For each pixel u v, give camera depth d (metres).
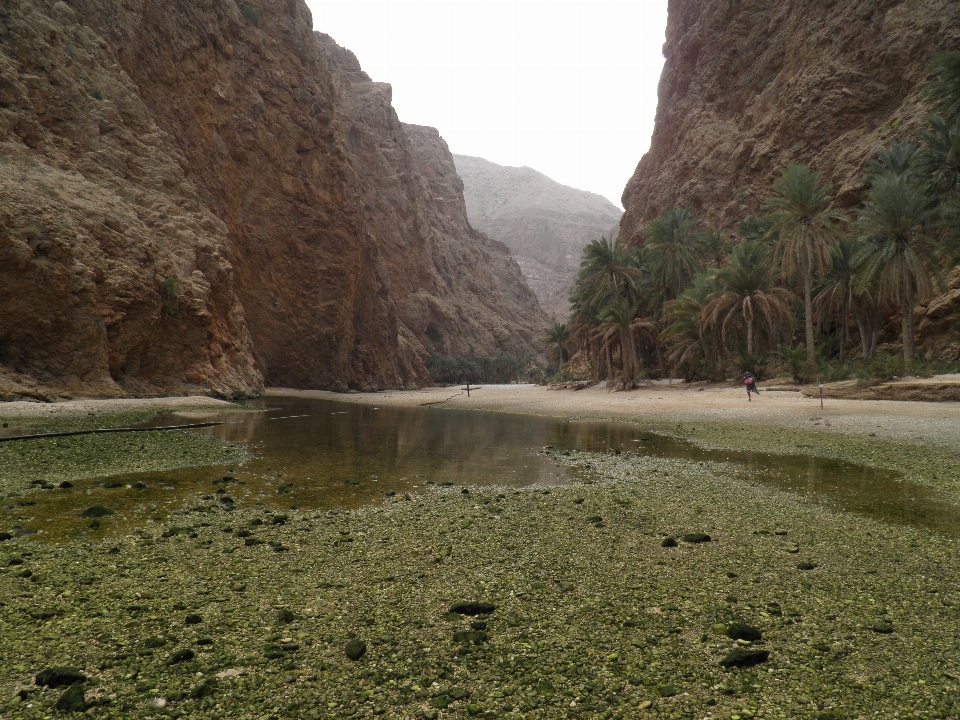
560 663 4.20
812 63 70.12
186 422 25.77
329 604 5.36
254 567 6.43
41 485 10.98
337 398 62.78
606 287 57.31
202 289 46.47
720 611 5.14
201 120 63.41
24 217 33.00
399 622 4.96
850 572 6.16
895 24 60.94
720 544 7.34
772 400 32.03
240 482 11.88
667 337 53.91
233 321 54.66
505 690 3.84
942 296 40.81
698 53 102.38
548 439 20.86
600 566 6.48
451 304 163.75
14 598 5.39
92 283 35.03
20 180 34.97
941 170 33.97
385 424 27.97
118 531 7.93
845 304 45.59
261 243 71.44
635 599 5.47
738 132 82.12
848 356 49.19
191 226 50.47
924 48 57.84
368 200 138.00
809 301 40.78
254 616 5.06
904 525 8.20
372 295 97.50
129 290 37.41
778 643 4.48
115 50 51.09
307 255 77.38
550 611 5.20
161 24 57.91
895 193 34.75
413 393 79.69
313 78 84.81
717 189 80.00
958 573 6.09
